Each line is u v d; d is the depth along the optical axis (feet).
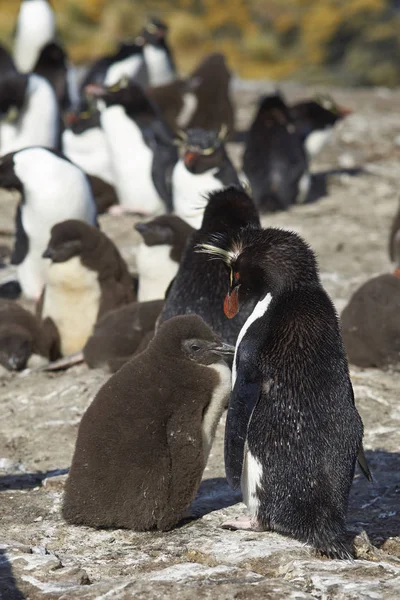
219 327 36.09
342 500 24.99
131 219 71.97
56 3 185.37
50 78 96.37
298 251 26.08
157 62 110.11
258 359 25.48
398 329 41.52
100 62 104.68
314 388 25.00
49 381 41.78
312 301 25.61
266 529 26.55
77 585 23.11
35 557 24.61
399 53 188.96
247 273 26.37
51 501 29.58
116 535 27.07
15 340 43.65
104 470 26.86
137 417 26.76
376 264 62.13
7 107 76.13
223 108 88.79
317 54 192.34
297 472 25.07
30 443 35.01
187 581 23.29
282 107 75.41
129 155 71.92
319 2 196.85
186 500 27.25
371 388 39.42
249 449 25.62
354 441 25.13
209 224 36.78
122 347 42.42
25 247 55.06
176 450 26.84
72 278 45.50
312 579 23.17
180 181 61.46
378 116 109.29
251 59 192.34
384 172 87.71
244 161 75.56
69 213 54.19
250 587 22.38
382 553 25.66
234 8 199.31
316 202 78.07
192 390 26.84
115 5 185.68
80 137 78.48
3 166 53.62
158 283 47.32
